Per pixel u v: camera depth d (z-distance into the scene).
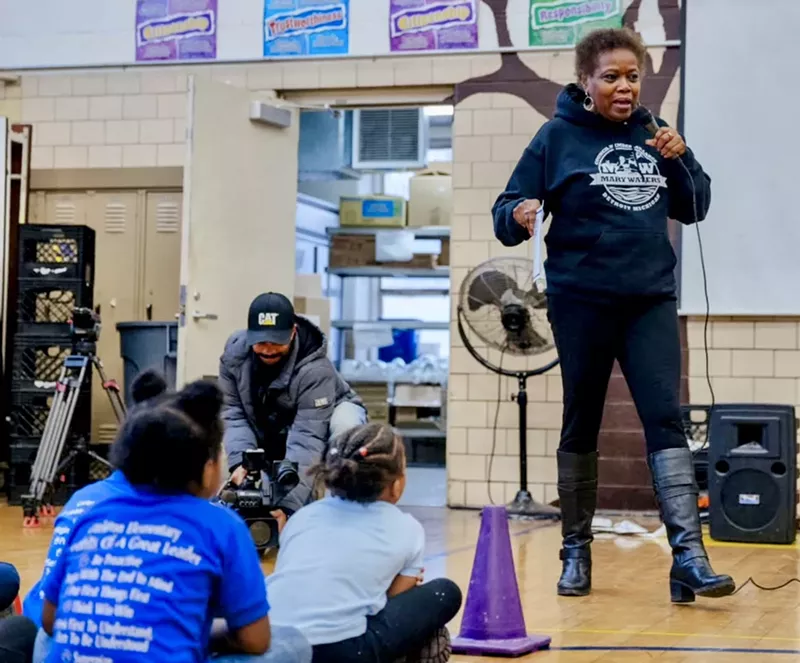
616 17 9.38
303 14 9.88
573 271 5.21
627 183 5.16
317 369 6.38
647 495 9.26
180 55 10.07
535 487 9.43
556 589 5.66
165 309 10.18
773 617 4.96
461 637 4.41
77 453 8.82
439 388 12.91
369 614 3.46
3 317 10.11
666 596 5.46
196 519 2.86
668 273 5.20
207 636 2.90
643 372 5.16
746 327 9.15
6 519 8.52
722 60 9.18
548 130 5.27
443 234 13.74
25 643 3.19
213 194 9.13
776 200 9.10
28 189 10.31
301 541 3.54
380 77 9.76
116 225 10.23
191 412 3.00
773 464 7.52
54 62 10.27
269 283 9.55
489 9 9.60
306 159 12.30
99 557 2.83
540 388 9.45
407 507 9.60
